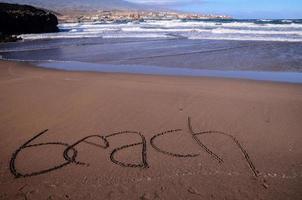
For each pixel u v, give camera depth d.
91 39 25.75
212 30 30.91
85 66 12.65
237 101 7.10
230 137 5.26
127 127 5.72
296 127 5.59
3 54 17.50
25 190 3.90
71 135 5.42
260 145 4.96
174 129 5.61
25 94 7.92
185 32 29.88
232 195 3.74
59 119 6.14
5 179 4.13
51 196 3.78
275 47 16.86
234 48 16.98
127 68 12.00
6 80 9.65
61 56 15.99
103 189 3.90
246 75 10.30
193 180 4.05
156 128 5.66
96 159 4.62
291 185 3.90
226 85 8.69
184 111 6.48
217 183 3.97
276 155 4.64
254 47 17.12
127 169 4.34
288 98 7.30
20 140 5.24
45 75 10.41
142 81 9.27
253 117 6.11
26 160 4.61
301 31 26.95
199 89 8.19
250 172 4.21
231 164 4.42
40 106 6.92
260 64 12.27
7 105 7.04
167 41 21.73
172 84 8.84
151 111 6.51
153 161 4.54
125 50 17.55
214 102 7.04
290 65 11.91
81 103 7.09
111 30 36.62
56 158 4.66
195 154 4.72
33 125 5.86
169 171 4.27
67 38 28.12
